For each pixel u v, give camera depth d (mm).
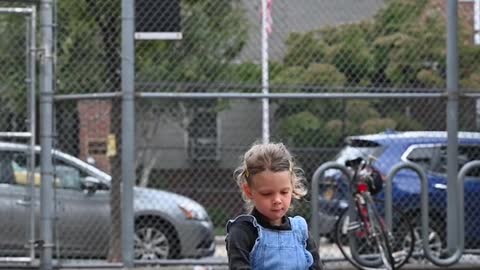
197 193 29250
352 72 26688
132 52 23266
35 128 24625
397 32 26422
